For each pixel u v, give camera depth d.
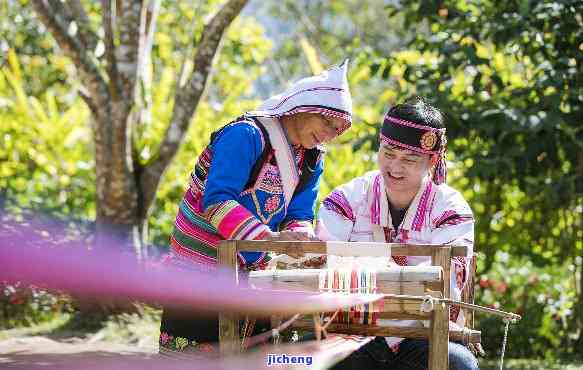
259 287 3.07
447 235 3.54
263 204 3.48
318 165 3.65
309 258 3.47
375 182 3.69
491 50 8.21
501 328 8.00
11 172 10.50
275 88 20.77
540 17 7.21
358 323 3.16
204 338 3.49
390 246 3.12
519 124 6.91
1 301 7.69
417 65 7.73
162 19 12.52
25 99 10.69
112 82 7.59
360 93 15.47
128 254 7.75
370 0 22.22
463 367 3.21
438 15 7.77
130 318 7.49
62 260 7.68
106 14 7.50
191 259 3.52
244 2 7.81
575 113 7.16
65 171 10.64
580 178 7.43
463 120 7.24
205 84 8.08
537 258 8.87
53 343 6.87
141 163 8.10
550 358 7.80
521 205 8.66
